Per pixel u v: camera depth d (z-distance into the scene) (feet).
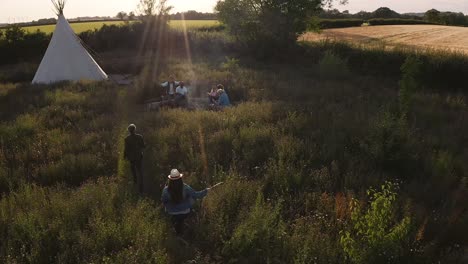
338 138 36.45
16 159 32.91
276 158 32.12
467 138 38.32
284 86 63.00
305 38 144.77
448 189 26.73
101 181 26.58
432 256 18.94
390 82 72.84
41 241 19.43
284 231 20.77
